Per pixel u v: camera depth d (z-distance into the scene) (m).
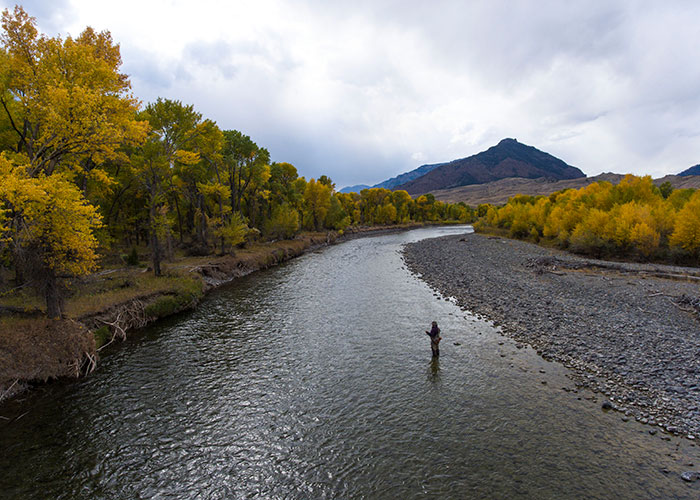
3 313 19.55
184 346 21.27
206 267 39.06
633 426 12.51
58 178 16.86
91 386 16.50
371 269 47.25
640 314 23.45
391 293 33.34
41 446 12.34
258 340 22.14
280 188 74.25
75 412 14.43
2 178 13.95
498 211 105.38
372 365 18.38
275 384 16.62
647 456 11.02
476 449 11.75
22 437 12.81
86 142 17.78
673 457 10.90
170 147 35.38
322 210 92.19
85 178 25.50
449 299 30.52
